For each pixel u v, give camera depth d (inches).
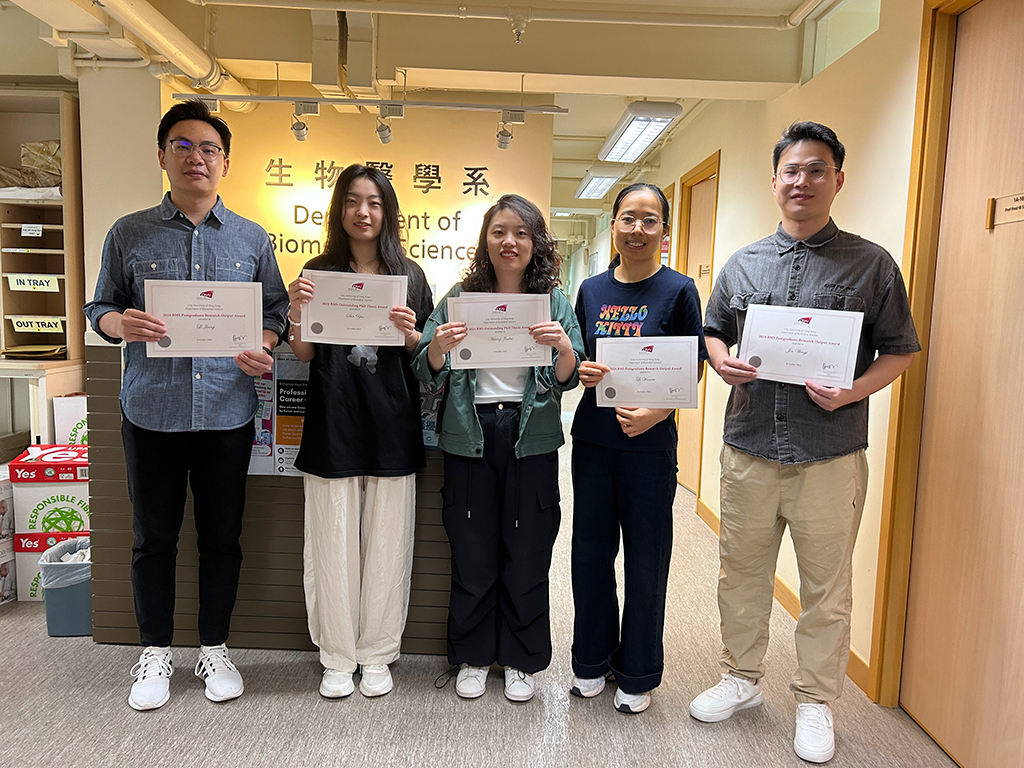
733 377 69.9
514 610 77.6
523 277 75.2
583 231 458.3
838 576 71.2
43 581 90.8
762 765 69.1
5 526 103.5
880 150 90.7
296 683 81.0
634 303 74.5
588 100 207.0
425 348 72.7
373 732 72.1
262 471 86.1
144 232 72.7
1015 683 62.8
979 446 68.6
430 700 78.3
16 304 150.9
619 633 81.0
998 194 66.8
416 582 88.0
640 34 131.3
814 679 72.3
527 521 74.4
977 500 68.6
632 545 74.7
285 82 181.0
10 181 147.3
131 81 145.7
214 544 77.2
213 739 70.0
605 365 71.7
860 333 66.2
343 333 70.9
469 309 69.9
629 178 286.0
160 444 73.7
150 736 70.1
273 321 77.4
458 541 75.4
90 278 149.4
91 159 147.1
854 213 98.2
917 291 77.7
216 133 72.8
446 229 188.7
